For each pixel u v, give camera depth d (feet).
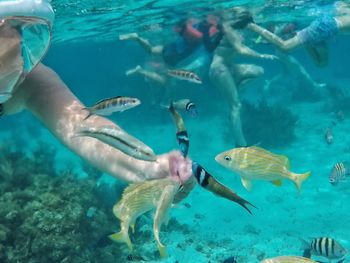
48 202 23.52
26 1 6.81
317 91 89.25
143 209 8.75
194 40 51.83
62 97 11.30
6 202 23.65
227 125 66.64
